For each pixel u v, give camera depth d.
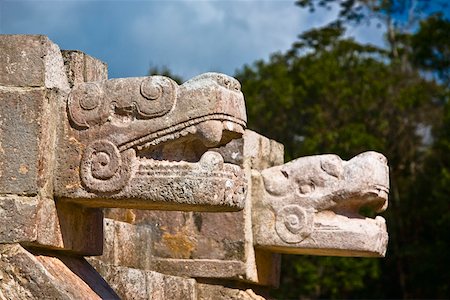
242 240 8.04
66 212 5.82
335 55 22.30
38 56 5.74
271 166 8.66
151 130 5.60
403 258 21.53
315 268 19.95
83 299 5.62
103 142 5.68
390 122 21.70
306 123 21.53
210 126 5.51
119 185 5.62
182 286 7.95
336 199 7.95
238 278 8.03
